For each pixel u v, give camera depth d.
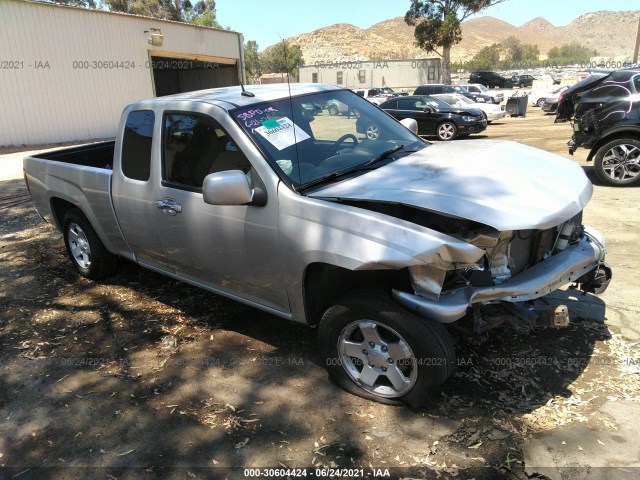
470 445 2.64
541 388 3.06
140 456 2.72
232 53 25.94
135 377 3.43
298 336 3.82
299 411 2.99
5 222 7.42
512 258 2.94
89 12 18.23
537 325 2.95
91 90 18.73
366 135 3.85
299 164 3.22
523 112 22.56
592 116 7.79
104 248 4.81
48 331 4.10
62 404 3.19
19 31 16.33
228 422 2.94
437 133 16.05
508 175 3.04
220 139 3.34
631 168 7.66
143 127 3.87
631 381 3.08
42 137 17.50
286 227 2.96
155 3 49.66
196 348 3.74
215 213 3.31
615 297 4.11
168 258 3.92
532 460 2.53
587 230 3.53
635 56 32.66
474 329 2.85
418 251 2.49
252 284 3.34
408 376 2.86
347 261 2.68
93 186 4.39
